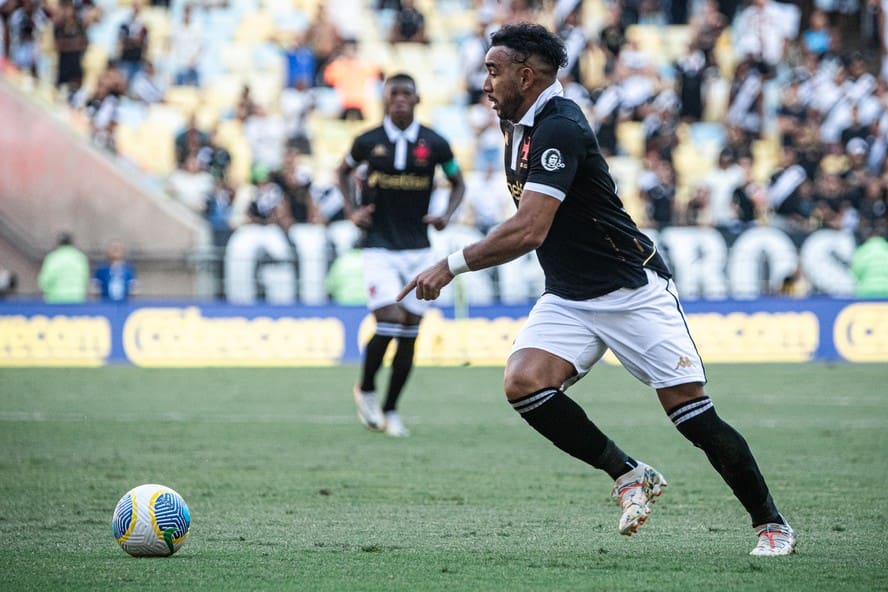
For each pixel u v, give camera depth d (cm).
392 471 2847
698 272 6644
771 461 3017
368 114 7900
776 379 5378
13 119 7144
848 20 8856
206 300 6119
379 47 8350
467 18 8619
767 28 8244
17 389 4881
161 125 7744
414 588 1595
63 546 1917
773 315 6328
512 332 6288
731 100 8056
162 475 2772
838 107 7912
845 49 8844
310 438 3478
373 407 3594
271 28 8369
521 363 1817
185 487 2597
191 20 8300
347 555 1842
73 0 8100
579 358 1823
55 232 7106
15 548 1898
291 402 4453
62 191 7106
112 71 7675
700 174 7925
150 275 6762
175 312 6119
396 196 3538
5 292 6775
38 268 7088
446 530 2088
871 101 7906
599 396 4719
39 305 6103
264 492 2531
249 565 1756
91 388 4934
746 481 1805
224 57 8206
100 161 7075
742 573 1689
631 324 1789
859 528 2095
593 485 2636
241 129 7656
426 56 8350
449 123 7981
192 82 7962
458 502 2408
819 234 6706
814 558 1802
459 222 6775
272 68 8188
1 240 7062
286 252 6612
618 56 8044
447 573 1700
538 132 1742
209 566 1747
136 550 1802
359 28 8462
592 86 7988
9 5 7819
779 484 2642
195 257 6600
